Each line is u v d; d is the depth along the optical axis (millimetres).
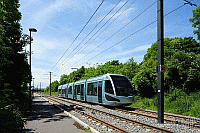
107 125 9016
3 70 13594
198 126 8641
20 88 15734
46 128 8891
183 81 18062
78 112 14828
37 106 21500
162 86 10328
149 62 26812
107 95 16922
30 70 16109
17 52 15453
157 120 10766
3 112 7828
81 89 24781
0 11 12406
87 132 8031
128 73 26188
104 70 38750
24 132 8094
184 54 19234
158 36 10656
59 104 23266
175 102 15484
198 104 13594
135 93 23016
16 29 14711
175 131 8102
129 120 10227
